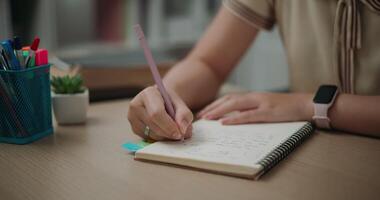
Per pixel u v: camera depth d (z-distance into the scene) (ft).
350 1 2.58
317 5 2.83
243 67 8.66
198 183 1.62
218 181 1.63
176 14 7.58
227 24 3.18
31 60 2.13
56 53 6.22
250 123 2.33
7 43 2.06
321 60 2.90
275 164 1.79
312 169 1.76
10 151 2.02
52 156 1.94
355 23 2.60
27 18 6.35
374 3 2.52
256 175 1.64
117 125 2.45
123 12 6.95
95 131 2.33
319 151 1.99
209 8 7.85
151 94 2.08
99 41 6.85
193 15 7.70
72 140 2.18
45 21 6.19
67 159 1.90
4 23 5.69
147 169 1.77
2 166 1.82
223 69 3.23
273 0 3.09
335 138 2.20
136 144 2.05
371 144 2.10
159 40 7.30
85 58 6.07
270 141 1.98
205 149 1.87
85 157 1.92
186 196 1.51
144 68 3.99
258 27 3.16
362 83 2.71
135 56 6.76
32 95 2.13
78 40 6.68
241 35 3.18
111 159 1.89
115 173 1.73
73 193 1.55
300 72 3.04
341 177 1.68
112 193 1.54
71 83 2.48
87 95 2.52
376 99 2.28
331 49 2.81
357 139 2.19
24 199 1.51
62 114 2.44
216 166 1.70
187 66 3.08
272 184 1.61
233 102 2.48
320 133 2.29
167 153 1.82
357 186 1.59
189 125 2.04
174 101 2.15
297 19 2.98
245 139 2.02
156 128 1.99
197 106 2.91
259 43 8.25
